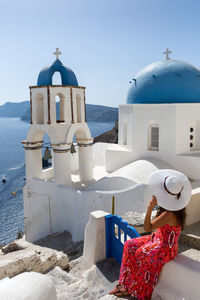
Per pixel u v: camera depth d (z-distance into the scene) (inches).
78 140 630.5
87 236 220.1
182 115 562.9
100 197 458.6
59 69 581.6
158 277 119.3
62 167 550.9
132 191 433.4
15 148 5310.0
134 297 128.6
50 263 261.7
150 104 585.0
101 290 177.9
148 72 624.1
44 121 563.2
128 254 128.0
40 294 78.5
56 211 557.3
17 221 1450.5
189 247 248.5
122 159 644.7
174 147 568.1
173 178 112.1
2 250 357.7
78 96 603.8
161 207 120.0
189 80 589.6
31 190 601.6
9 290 77.4
